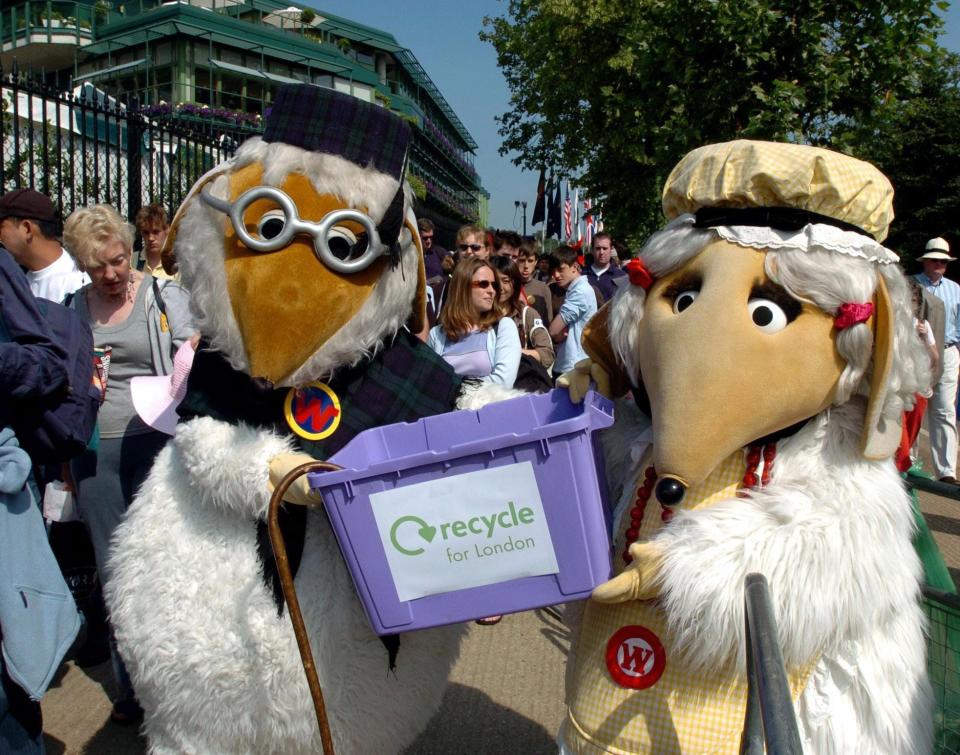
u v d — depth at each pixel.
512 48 22.66
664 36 7.31
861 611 1.86
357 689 2.23
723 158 2.01
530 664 4.21
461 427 2.26
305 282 2.15
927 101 28.31
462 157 52.78
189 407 2.29
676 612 1.86
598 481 1.99
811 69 6.90
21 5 29.56
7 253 2.73
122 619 2.34
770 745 1.11
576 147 19.53
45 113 6.52
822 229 1.92
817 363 1.91
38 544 2.56
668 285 2.08
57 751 3.43
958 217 27.45
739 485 2.00
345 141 2.25
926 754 2.05
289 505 2.22
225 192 2.27
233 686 2.20
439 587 1.95
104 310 3.74
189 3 30.92
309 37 33.78
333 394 2.30
